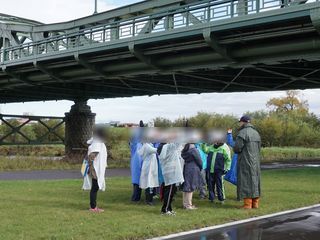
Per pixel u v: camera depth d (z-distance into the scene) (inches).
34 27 1478.8
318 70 924.6
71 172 945.5
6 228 344.2
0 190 571.2
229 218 409.4
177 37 822.5
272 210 454.6
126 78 1124.5
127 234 331.0
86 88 1453.0
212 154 505.0
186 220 388.8
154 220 385.1
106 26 997.2
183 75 1050.1
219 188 500.7
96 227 351.3
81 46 1008.2
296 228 370.9
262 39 760.3
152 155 470.6
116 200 506.0
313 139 2514.8
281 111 3134.8
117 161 1280.8
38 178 788.6
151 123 470.3
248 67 885.2
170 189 419.2
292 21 696.4
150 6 1092.5
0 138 1984.5
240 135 458.9
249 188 456.8
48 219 380.8
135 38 888.9
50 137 2235.5
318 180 772.6
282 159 1726.1
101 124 440.8
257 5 722.2
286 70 987.9
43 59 1110.4
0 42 1670.8
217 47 789.2
